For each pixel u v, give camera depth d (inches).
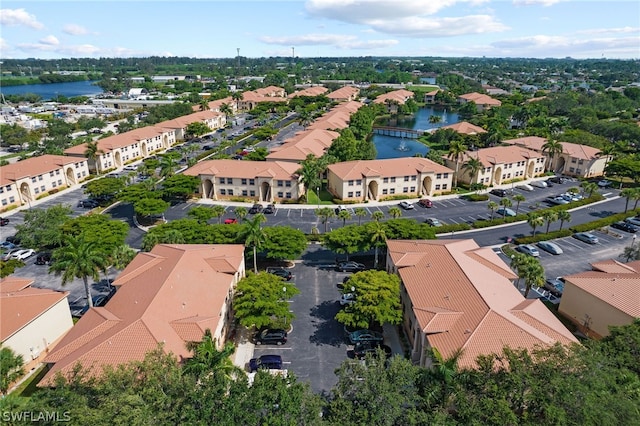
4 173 3897.6
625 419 1064.8
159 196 3533.5
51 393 1155.9
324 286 2469.2
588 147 4813.0
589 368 1217.4
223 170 4020.7
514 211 3634.4
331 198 4069.9
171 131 6338.6
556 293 2347.4
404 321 2092.8
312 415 1179.3
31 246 2967.5
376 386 1224.8
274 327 1926.7
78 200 4047.7
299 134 5570.9
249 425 1139.9
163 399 1150.3
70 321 2089.1
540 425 1075.9
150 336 1584.6
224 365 1337.4
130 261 2402.8
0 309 1804.9
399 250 2348.7
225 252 2357.3
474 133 6136.8
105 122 7854.3
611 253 2851.9
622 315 1833.2
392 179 4018.2
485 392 1214.9
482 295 1752.0
